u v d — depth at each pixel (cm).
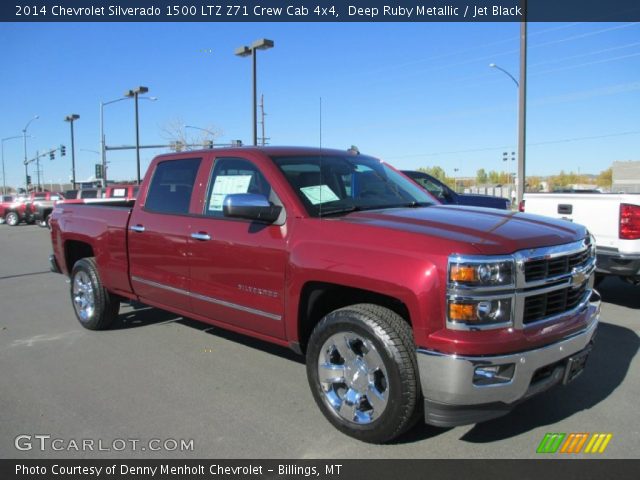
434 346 312
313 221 384
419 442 356
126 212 559
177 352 548
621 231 661
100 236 589
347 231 361
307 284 380
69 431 381
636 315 668
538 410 403
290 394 439
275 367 502
